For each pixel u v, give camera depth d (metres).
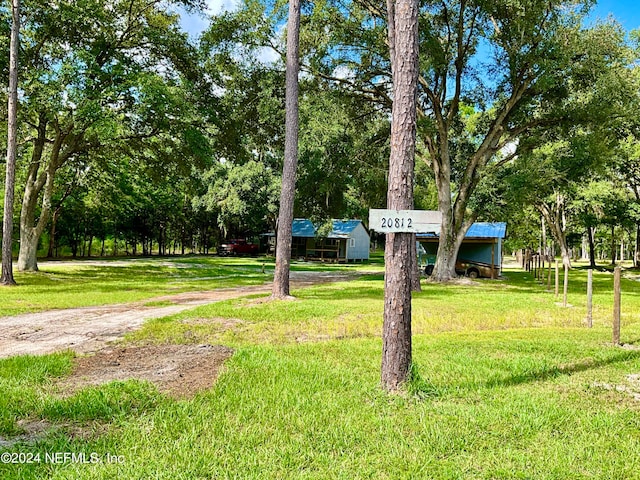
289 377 5.16
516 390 4.83
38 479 2.90
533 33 17.83
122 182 32.62
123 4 19.83
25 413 4.01
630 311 12.25
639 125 25.84
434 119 20.70
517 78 19.31
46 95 16.38
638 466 3.17
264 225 48.31
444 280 22.05
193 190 24.17
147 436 3.54
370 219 4.65
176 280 21.25
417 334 8.79
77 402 4.16
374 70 18.95
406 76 4.72
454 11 19.22
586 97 18.66
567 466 3.17
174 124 18.95
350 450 3.40
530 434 3.70
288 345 7.21
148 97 17.42
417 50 4.77
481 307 12.47
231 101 19.38
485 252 29.12
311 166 20.47
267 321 9.40
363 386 4.87
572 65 17.69
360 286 18.33
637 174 32.22
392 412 4.15
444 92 20.73
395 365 4.69
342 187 21.97
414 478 3.01
